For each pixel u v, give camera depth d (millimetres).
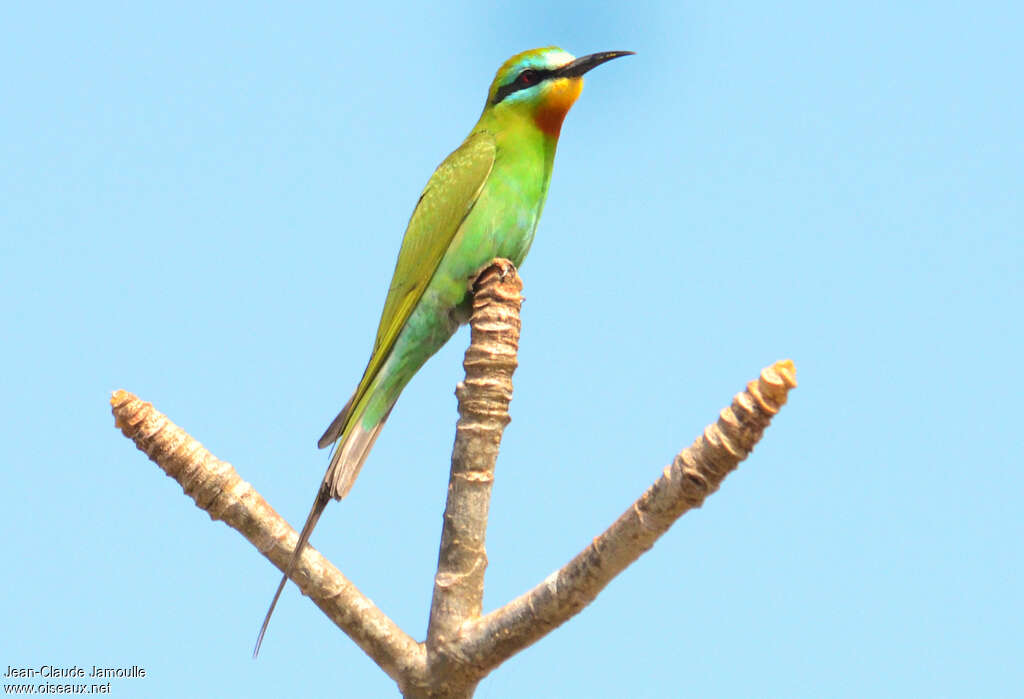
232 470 8484
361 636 8336
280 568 8445
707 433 6973
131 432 8352
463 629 8258
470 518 8492
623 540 7375
